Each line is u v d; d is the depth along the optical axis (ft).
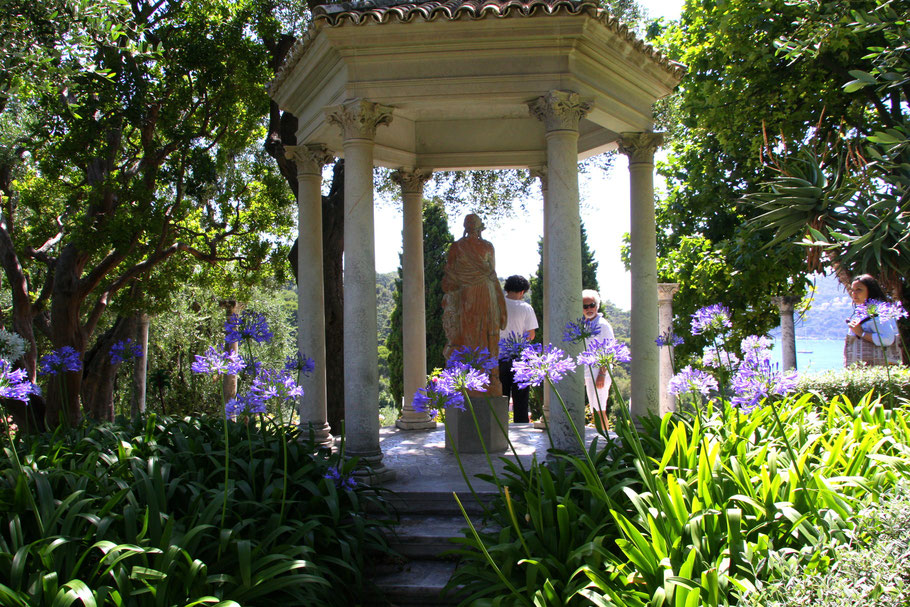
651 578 11.44
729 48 37.63
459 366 12.42
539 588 13.06
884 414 17.57
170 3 40.11
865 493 12.94
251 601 13.33
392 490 20.79
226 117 39.93
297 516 16.62
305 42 23.00
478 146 31.76
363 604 16.47
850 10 22.36
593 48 22.48
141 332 48.88
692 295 44.78
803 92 37.35
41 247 44.32
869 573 9.47
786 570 10.50
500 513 15.76
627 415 13.67
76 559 13.41
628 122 25.71
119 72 35.91
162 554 12.45
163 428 21.06
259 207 45.19
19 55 20.03
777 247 38.29
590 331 14.02
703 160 46.11
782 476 12.96
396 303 69.41
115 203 40.01
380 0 23.21
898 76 20.33
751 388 12.75
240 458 18.40
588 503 14.93
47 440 20.75
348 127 22.24
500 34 21.35
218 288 49.83
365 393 21.86
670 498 12.66
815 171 23.80
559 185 21.52
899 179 21.17
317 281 28.02
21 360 36.22
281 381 14.64
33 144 38.81
